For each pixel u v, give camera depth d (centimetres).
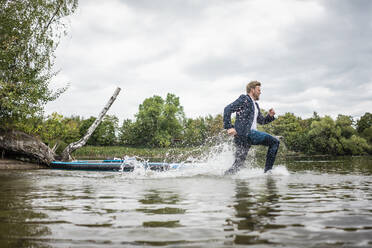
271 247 108
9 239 122
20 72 1005
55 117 1277
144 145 6950
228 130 501
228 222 148
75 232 132
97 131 6294
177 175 459
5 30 1004
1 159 923
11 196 256
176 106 7081
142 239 120
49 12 1084
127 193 267
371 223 143
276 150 495
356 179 364
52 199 236
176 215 167
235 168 501
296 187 292
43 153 949
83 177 478
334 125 4384
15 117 984
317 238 119
